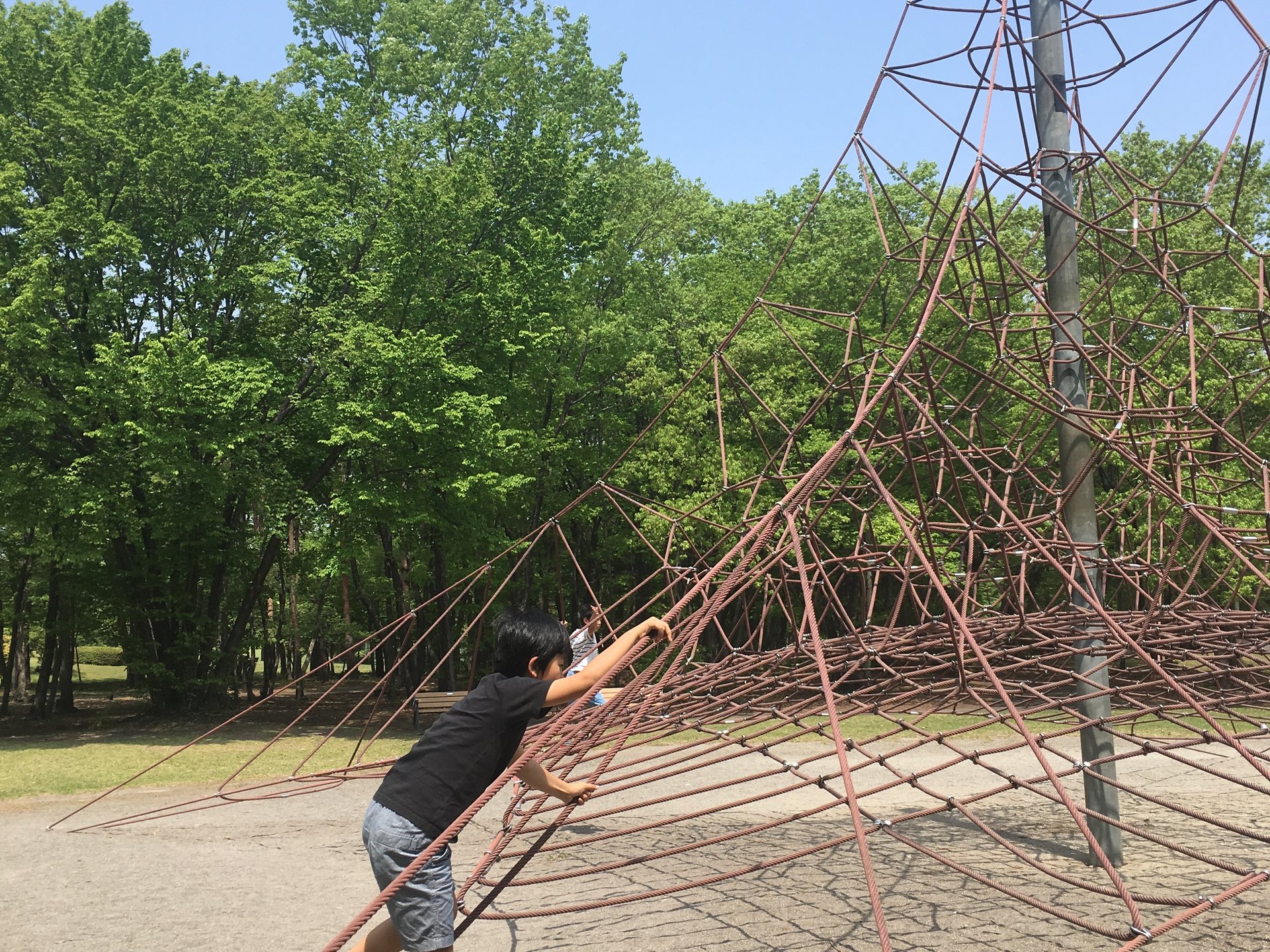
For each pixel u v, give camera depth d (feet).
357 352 53.21
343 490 57.36
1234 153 75.87
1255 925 17.34
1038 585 55.11
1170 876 20.89
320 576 57.98
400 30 72.69
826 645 23.26
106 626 79.41
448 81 76.54
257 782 36.94
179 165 56.90
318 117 64.03
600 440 85.20
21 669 87.86
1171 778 36.27
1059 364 23.03
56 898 19.66
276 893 19.95
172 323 59.93
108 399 50.70
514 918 13.89
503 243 64.18
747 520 24.26
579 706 11.54
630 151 91.30
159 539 59.72
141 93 58.59
